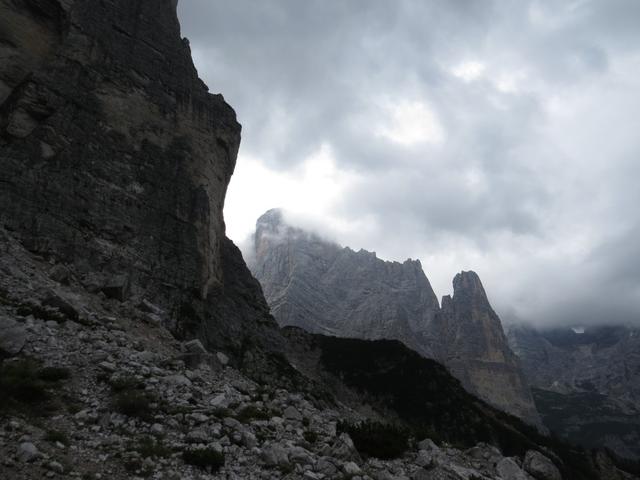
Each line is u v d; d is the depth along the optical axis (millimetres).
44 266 30359
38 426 11625
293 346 105812
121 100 51406
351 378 99438
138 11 59750
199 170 57781
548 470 19250
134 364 17203
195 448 12219
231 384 21094
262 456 13164
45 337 17016
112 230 43125
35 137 39969
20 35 46094
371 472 14664
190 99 61719
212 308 62375
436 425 90062
